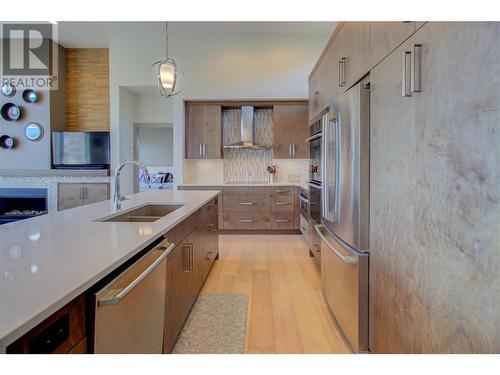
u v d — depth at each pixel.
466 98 1.07
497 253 0.94
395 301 1.63
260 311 2.74
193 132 5.89
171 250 1.93
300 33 5.66
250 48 5.73
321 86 3.33
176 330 2.14
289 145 5.88
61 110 6.06
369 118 2.00
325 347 2.20
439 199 1.24
